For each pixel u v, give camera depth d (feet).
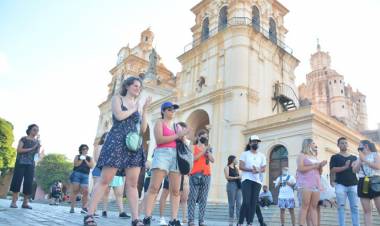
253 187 22.11
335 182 22.66
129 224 19.66
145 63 131.34
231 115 70.44
